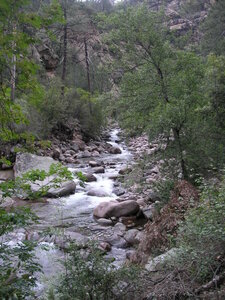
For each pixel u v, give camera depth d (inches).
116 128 1398.9
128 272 136.5
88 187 483.5
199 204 190.9
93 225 331.6
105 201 387.5
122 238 287.1
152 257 189.3
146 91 332.2
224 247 141.7
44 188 140.0
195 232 147.0
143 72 339.3
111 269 137.5
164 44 337.1
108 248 267.4
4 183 130.6
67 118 926.4
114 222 340.8
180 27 1808.6
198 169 314.2
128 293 132.1
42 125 738.8
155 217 267.6
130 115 336.2
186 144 318.0
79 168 618.5
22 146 142.9
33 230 301.1
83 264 133.4
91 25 1043.3
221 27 1050.1
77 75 1354.6
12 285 106.0
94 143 969.5
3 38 87.9
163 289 130.8
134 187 440.8
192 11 2282.2
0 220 114.6
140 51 346.0
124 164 651.5
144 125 336.5
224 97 311.1
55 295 142.6
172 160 329.7
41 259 224.8
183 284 131.9
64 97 927.7
